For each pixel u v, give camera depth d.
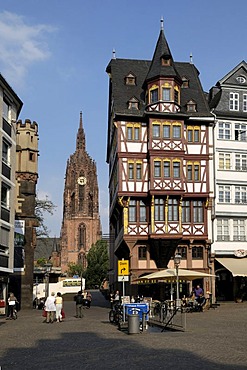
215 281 46.31
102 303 58.59
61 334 22.75
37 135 50.25
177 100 46.69
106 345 18.27
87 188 144.50
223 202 46.53
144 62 52.62
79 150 146.50
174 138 45.62
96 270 110.12
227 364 13.28
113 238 60.03
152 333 22.84
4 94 38.41
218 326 25.50
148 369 12.84
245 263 45.62
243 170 47.34
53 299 30.56
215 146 46.97
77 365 13.85
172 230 44.69
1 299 37.88
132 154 45.47
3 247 38.31
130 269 44.56
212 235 45.84
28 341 20.03
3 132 38.03
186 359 14.32
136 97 48.16
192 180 46.16
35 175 49.50
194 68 53.12
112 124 51.41
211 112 47.53
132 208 45.31
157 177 44.75
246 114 48.19
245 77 49.31
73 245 142.38
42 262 113.25
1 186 37.62
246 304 43.78
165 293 45.31
